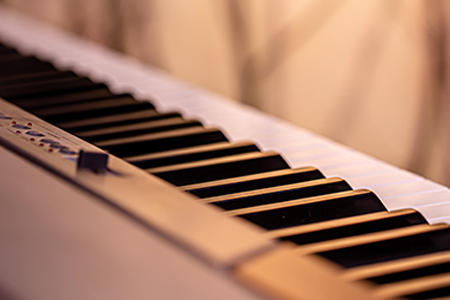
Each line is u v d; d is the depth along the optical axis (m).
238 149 1.61
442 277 1.00
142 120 1.84
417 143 2.33
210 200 1.25
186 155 1.54
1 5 3.65
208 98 2.32
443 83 2.21
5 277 0.97
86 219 0.83
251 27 2.78
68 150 1.05
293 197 1.30
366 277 0.97
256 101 2.85
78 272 0.82
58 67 2.49
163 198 0.85
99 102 2.02
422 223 1.21
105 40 3.31
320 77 2.60
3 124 1.20
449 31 2.15
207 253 0.68
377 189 1.48
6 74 2.30
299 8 2.59
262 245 0.71
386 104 2.40
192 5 2.96
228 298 0.65
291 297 0.62
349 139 2.55
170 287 0.71
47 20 3.49
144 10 3.13
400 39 2.30
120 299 0.76
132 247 0.75
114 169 0.97
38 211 0.91
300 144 1.83
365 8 2.38
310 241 1.10
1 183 1.00
